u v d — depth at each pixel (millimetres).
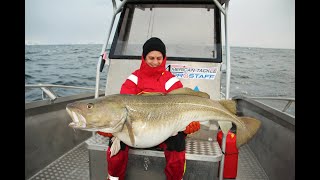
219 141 2717
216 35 3311
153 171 2416
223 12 2996
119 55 3322
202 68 3150
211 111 2135
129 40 3473
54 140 3451
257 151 3762
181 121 2109
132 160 2434
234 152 2773
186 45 3350
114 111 1977
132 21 3527
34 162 3070
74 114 1902
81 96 4312
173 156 2189
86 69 23562
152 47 2316
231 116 2166
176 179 2248
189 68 3164
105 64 3256
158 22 3494
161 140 2090
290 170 2686
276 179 3004
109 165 2229
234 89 18766
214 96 3084
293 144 2689
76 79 18547
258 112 4035
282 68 31219
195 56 3273
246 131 2176
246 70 28891
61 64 26984
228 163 2809
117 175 2283
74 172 3125
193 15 3445
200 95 2199
